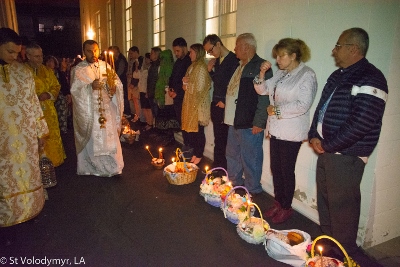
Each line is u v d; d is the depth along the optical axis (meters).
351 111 2.13
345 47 2.12
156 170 4.43
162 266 2.42
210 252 2.59
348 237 2.36
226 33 4.59
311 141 2.41
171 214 3.20
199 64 4.07
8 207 2.71
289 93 2.69
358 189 2.28
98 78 3.81
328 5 2.71
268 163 3.73
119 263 2.45
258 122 3.18
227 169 3.88
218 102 3.79
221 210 3.28
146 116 6.64
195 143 4.55
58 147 4.41
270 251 2.50
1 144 2.60
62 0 21.89
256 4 3.63
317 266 2.16
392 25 2.26
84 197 3.57
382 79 2.05
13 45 2.53
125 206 3.36
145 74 6.38
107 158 4.09
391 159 2.54
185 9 5.51
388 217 2.69
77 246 2.66
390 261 2.51
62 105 6.34
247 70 3.22
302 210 3.23
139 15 8.07
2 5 7.06
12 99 2.61
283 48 2.62
